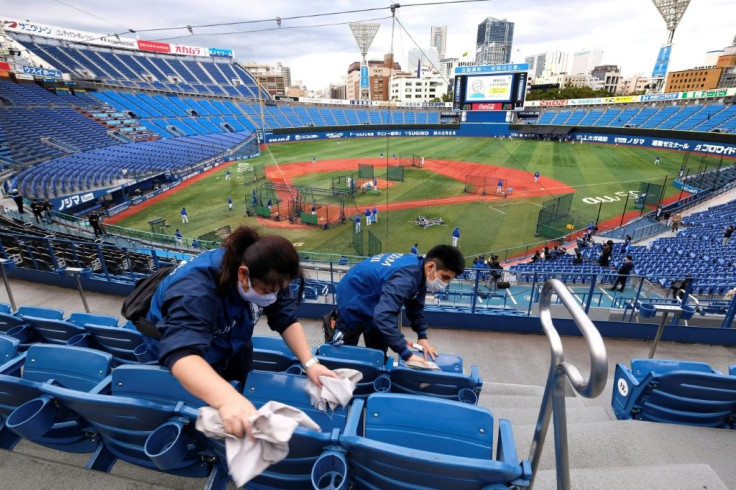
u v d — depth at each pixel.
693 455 2.94
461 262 2.64
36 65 47.84
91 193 25.36
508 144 53.78
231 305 1.67
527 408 3.78
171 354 1.26
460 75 59.50
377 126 64.25
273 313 1.95
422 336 3.15
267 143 56.41
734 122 44.56
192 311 1.36
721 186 28.97
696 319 7.22
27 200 22.31
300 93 159.75
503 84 57.38
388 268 2.91
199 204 27.77
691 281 7.67
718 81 122.25
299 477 1.88
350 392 1.80
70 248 10.90
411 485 1.69
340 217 23.62
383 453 1.59
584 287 12.89
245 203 27.53
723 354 6.34
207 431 1.12
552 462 2.94
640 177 33.94
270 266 1.40
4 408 2.17
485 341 6.86
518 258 18.78
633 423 3.25
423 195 29.25
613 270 13.80
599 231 22.64
